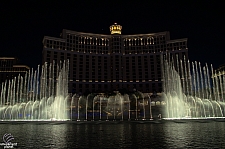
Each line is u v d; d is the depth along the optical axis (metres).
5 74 172.88
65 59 159.50
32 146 13.80
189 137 17.53
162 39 170.88
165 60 166.50
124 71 170.12
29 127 30.17
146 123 37.41
